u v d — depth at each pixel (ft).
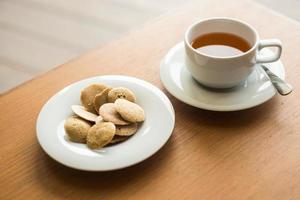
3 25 5.29
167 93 2.41
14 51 4.92
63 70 2.55
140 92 2.31
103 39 4.97
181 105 2.35
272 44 2.27
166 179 2.08
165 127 2.15
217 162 2.12
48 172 2.12
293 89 2.39
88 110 2.24
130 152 2.07
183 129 2.25
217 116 2.30
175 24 2.80
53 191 2.06
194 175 2.09
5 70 4.68
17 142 2.23
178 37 2.71
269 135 2.21
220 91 2.32
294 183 2.04
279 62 2.44
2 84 4.51
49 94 2.43
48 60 4.76
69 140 2.14
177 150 2.18
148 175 2.09
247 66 2.25
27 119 2.32
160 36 2.72
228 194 2.02
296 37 2.66
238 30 2.39
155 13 5.34
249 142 2.19
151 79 2.48
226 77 2.24
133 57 2.60
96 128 2.11
